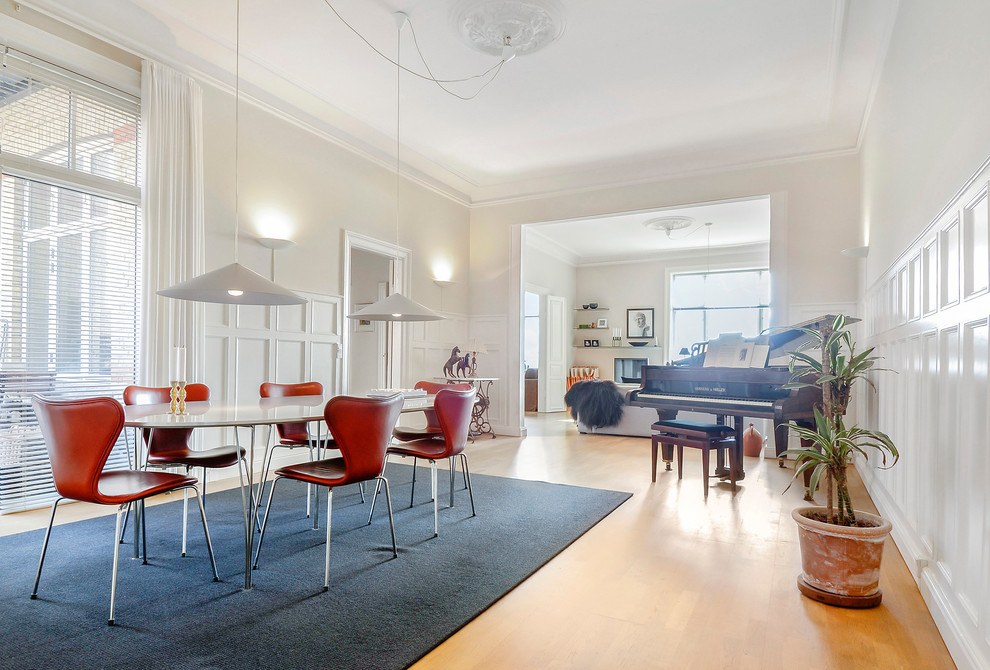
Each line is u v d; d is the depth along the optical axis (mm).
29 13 3463
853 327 5559
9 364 3434
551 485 4430
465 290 7730
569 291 11422
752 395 4359
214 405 3125
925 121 2637
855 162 5723
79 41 3703
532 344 11344
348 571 2633
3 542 2979
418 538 3113
